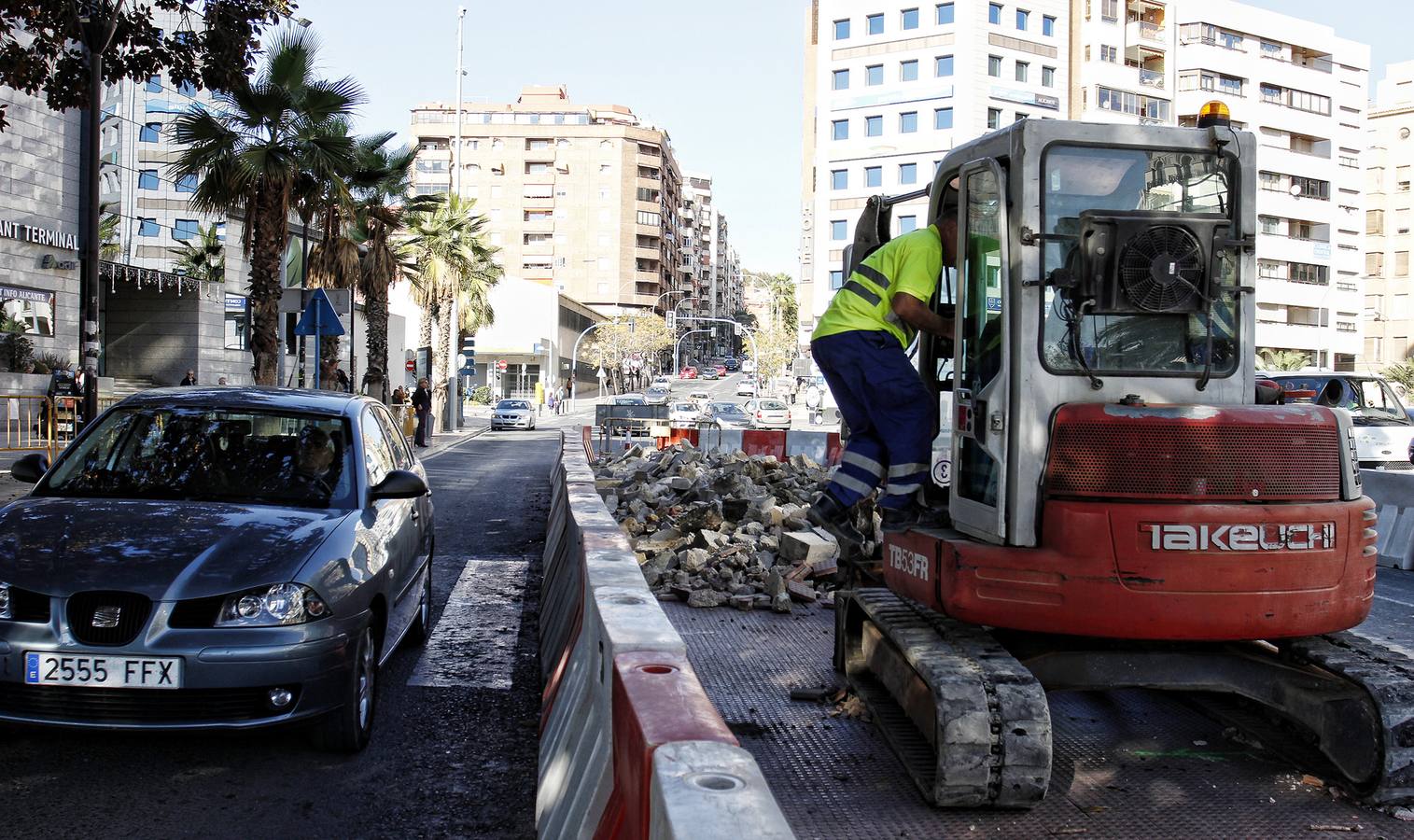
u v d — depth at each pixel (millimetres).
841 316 4730
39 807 3924
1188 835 3795
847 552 5746
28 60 11305
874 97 74375
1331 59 75125
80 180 28625
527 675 6027
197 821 3861
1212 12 73312
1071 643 4281
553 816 3377
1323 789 4250
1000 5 71875
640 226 126750
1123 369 4148
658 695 2438
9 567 4289
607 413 25609
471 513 13773
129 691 4121
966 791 3820
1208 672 4230
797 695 5293
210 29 11922
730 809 1776
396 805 4098
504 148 125188
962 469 4461
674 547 8961
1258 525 3863
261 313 18844
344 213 21750
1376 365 76625
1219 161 4285
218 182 18797
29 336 26734
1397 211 76750
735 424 45094
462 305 41281
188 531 4660
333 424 5820
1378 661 4180
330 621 4445
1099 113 72750
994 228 4320
